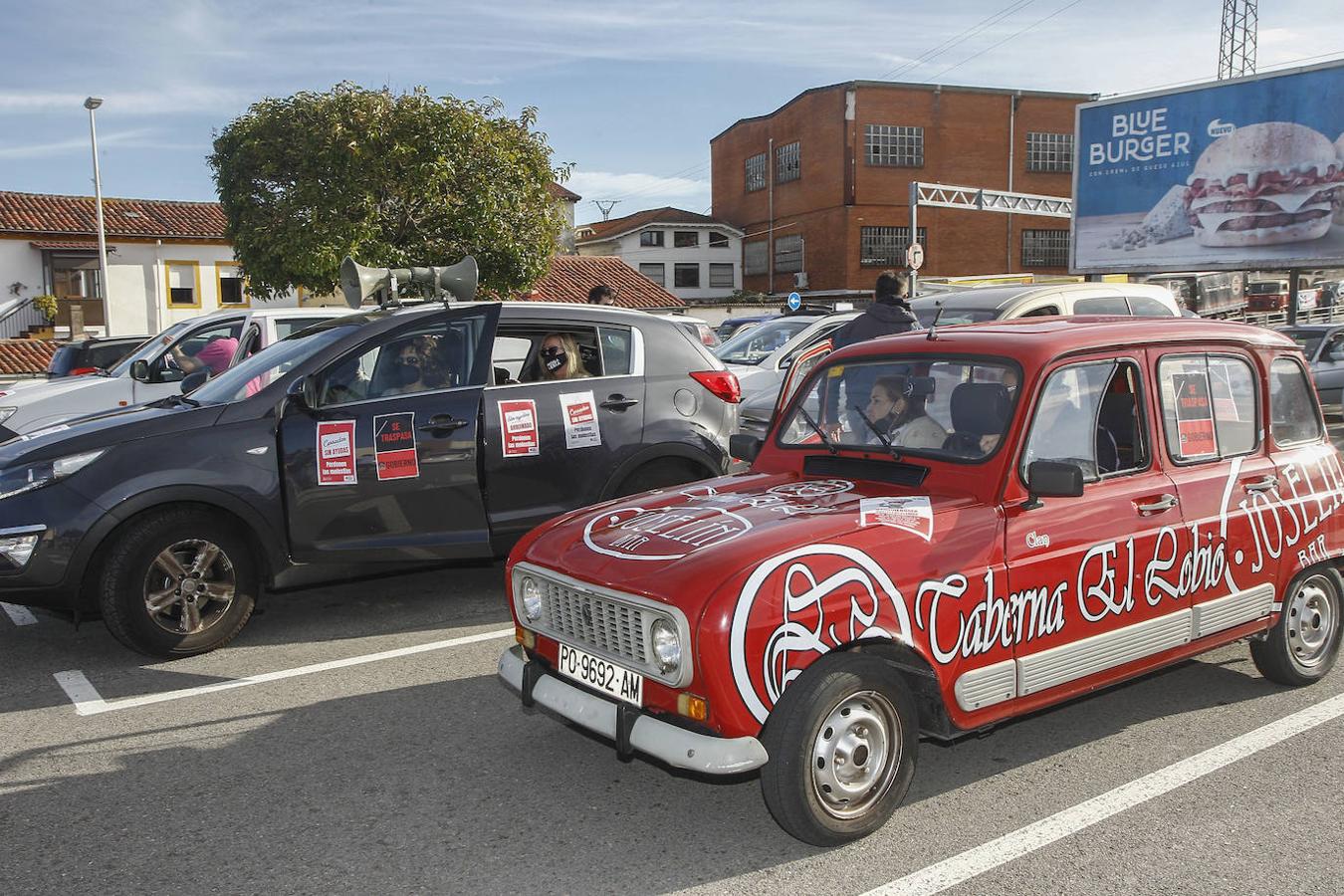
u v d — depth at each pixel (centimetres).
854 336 822
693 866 346
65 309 3212
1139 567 414
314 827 376
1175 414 438
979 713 372
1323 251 2091
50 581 529
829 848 355
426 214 1948
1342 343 1514
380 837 368
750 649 323
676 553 353
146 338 1452
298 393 584
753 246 4838
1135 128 2384
